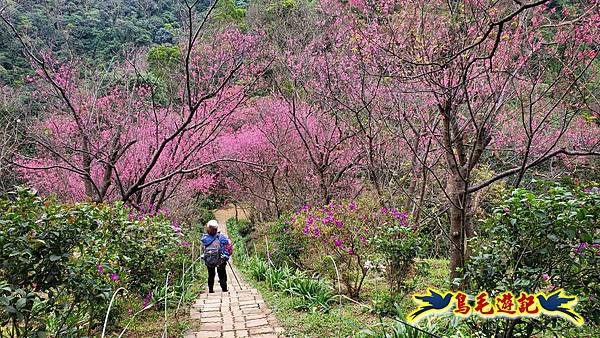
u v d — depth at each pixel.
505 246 3.38
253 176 17.17
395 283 6.54
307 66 11.88
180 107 11.27
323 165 11.85
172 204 14.53
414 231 6.44
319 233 6.82
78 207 3.55
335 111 11.00
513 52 5.72
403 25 6.22
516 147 8.63
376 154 9.90
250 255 15.44
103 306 4.10
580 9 5.35
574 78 5.00
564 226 3.05
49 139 10.01
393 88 7.87
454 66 5.42
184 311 6.34
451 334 4.01
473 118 5.21
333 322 5.35
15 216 3.04
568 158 8.08
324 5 11.82
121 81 12.11
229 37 11.25
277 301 6.74
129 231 5.89
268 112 14.95
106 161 8.76
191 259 11.36
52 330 4.04
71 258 3.38
